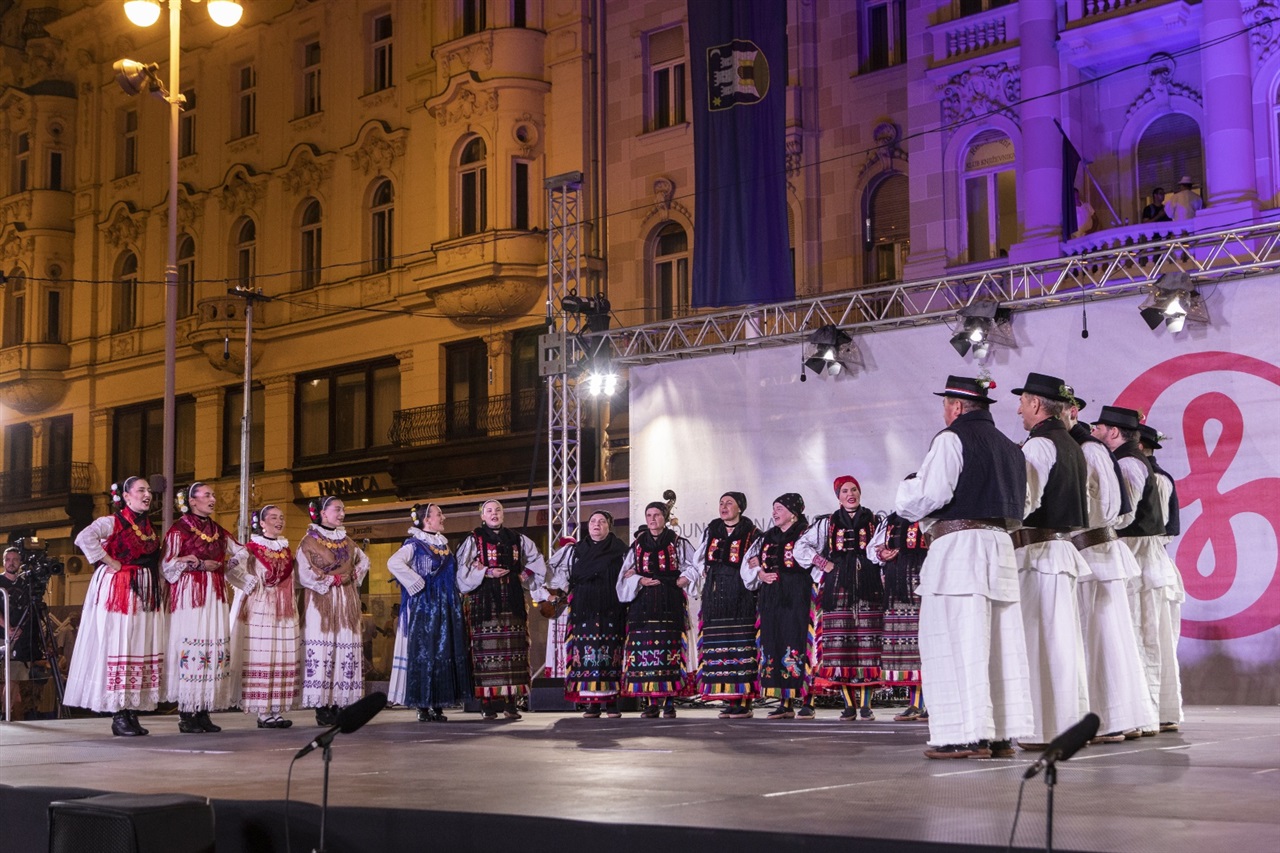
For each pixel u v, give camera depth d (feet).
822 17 73.20
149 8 56.29
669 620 34.96
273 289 97.30
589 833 12.77
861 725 30.07
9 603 40.86
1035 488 21.17
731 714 35.45
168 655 30.30
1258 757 19.40
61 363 110.42
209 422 100.17
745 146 58.39
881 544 33.01
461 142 85.20
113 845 13.38
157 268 105.09
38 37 113.91
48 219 111.14
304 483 94.73
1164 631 26.86
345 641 33.14
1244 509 39.63
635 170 80.12
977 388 20.38
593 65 82.07
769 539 34.58
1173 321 39.88
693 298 59.16
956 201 64.08
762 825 12.27
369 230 92.17
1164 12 56.75
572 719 34.86
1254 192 53.88
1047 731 21.04
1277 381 39.22
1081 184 60.70
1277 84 55.06
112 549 29.81
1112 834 11.48
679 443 50.39
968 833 11.60
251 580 31.30
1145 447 27.96
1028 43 59.82
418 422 87.15
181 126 105.19
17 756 22.70
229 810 15.15
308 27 96.68
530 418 81.76
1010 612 20.08
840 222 71.82
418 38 89.30
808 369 47.70
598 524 36.04
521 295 82.17
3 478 112.88
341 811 14.42
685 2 78.07
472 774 18.02
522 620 35.27
